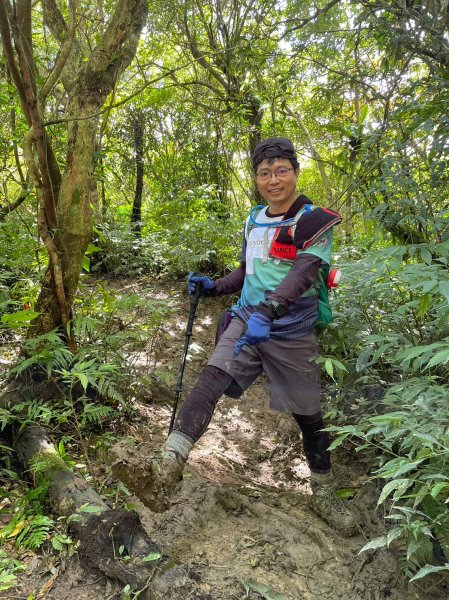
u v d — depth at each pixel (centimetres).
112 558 181
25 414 260
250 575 190
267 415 342
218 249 583
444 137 292
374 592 190
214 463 276
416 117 326
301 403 224
